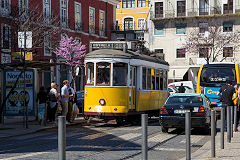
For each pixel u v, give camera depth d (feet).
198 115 48.19
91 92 59.67
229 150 34.55
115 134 49.16
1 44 110.52
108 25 175.22
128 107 59.98
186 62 190.29
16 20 109.81
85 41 155.12
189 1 191.62
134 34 201.98
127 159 31.01
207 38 181.47
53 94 62.85
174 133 51.29
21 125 59.47
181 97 51.01
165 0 195.52
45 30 123.65
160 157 32.53
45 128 55.16
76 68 62.64
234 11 184.85
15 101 61.00
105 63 59.52
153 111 72.28
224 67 79.41
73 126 61.11
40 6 128.26
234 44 181.57
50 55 133.08
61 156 16.65
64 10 142.00
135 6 241.76
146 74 66.90
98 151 35.01
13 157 31.27
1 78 61.46
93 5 161.89
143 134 21.61
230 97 56.49
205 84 79.92
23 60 59.11
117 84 59.16
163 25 195.83
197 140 44.60
